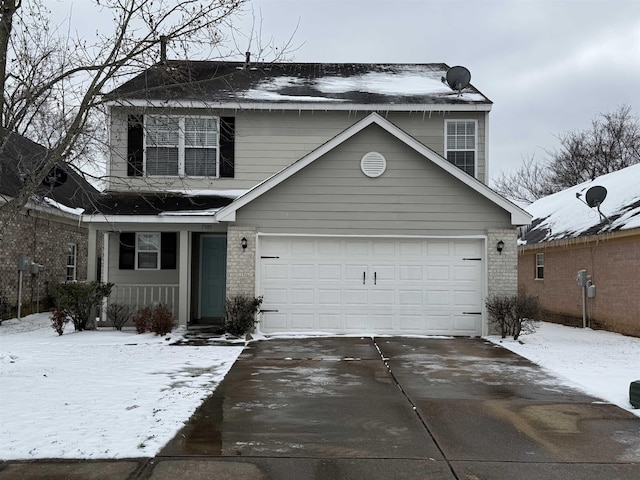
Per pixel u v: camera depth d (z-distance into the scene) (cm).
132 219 1313
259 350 1098
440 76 1789
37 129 1552
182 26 931
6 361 956
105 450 525
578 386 803
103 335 1267
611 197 1744
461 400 724
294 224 1314
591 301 1590
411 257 1333
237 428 600
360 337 1282
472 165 1509
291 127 1515
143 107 1144
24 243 1709
